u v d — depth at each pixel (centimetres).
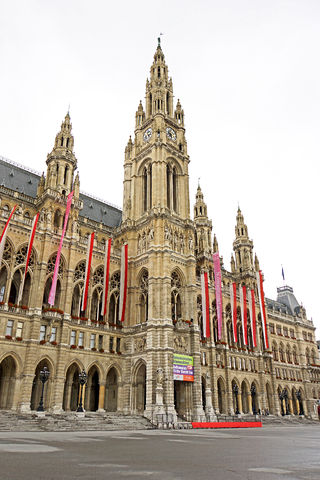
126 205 8575
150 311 6794
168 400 6084
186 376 6606
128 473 1232
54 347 5966
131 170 9188
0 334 5538
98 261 7225
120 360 6912
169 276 7094
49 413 5322
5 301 5741
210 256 9350
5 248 6041
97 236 8250
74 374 6681
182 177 8600
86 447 2164
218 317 7988
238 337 9125
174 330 6800
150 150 8462
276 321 10850
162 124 8631
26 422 4331
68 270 6575
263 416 8119
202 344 7856
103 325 6862
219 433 4162
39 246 6384
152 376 6269
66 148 7594
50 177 7194
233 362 8400
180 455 1825
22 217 6444
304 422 8331
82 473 1210
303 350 11219
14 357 5544
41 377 4881
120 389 6738
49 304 6269
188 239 7900
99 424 4884
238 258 10638
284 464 1504
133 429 4988
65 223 6531
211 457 1755
